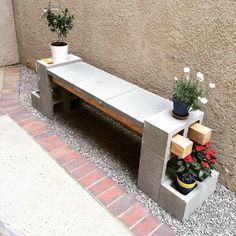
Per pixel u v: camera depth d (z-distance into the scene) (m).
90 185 2.12
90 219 1.85
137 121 1.92
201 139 1.88
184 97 1.78
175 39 2.15
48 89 2.77
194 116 1.93
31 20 3.68
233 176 2.11
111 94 2.27
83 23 2.89
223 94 1.98
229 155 2.09
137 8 2.33
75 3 2.88
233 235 1.80
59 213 1.87
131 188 2.12
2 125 2.76
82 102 3.24
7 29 4.05
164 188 1.90
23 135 2.63
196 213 1.95
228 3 1.78
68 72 2.66
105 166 2.33
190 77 2.15
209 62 2.00
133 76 2.62
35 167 2.25
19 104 3.18
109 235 1.75
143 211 1.93
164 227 1.83
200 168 1.85
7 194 1.99
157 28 2.25
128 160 2.42
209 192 2.07
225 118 2.02
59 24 2.70
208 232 1.81
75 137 2.67
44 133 2.70
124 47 2.59
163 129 1.75
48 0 3.22
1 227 1.31
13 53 4.25
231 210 1.99
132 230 1.79
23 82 3.72
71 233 1.75
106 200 2.00
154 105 2.13
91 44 2.92
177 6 2.05
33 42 3.84
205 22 1.93
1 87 3.56
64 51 2.80
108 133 2.78
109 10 2.57
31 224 1.79
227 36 1.84
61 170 2.24
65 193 2.03
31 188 2.05
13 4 3.93
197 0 1.92
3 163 2.27
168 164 2.06
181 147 1.72
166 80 2.34
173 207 1.89
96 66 2.97
